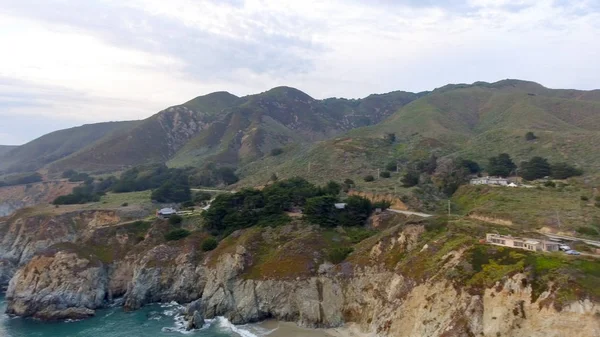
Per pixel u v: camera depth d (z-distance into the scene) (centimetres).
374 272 8769
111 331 9006
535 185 11769
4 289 12538
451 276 7244
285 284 9369
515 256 7062
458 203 12100
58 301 10194
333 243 10362
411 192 12700
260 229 11125
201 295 10812
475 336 6569
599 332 5606
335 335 8294
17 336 8838
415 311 7431
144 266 11131
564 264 6506
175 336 8612
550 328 5959
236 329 8894
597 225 8500
